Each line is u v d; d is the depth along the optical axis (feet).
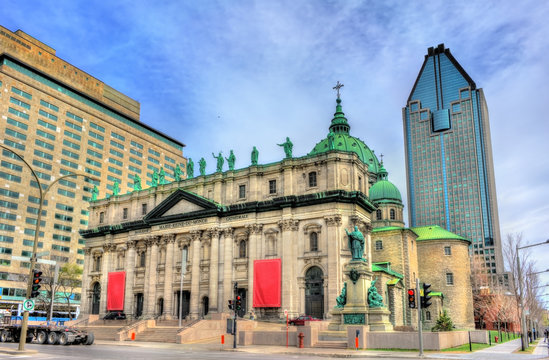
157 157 557.74
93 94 518.78
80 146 469.16
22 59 454.40
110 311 283.59
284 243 224.94
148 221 272.92
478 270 427.74
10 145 410.11
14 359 99.71
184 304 254.88
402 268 285.23
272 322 213.66
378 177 388.98
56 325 168.14
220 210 245.04
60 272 362.74
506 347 161.27
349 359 108.37
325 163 226.99
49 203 433.07
